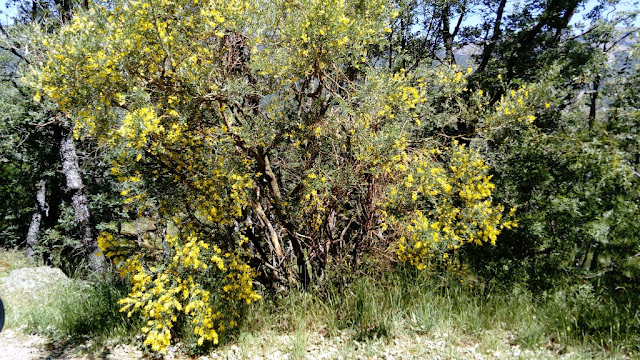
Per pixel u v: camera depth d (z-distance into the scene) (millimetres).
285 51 4465
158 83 4090
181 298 3953
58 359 4168
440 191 4523
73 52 3400
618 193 4609
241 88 4184
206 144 4523
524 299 4551
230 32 4383
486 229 4512
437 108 6133
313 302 4816
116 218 11812
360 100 4672
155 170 4523
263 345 4176
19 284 7582
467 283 4832
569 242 4828
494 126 4988
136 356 4242
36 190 13562
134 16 3635
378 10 4480
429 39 10109
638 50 5227
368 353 3742
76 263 10180
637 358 3365
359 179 4711
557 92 5305
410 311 4371
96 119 3688
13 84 9438
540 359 3445
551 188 5043
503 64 9562
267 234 5406
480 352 3650
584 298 4207
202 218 4766
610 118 5000
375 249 4898
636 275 4625
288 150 5129
